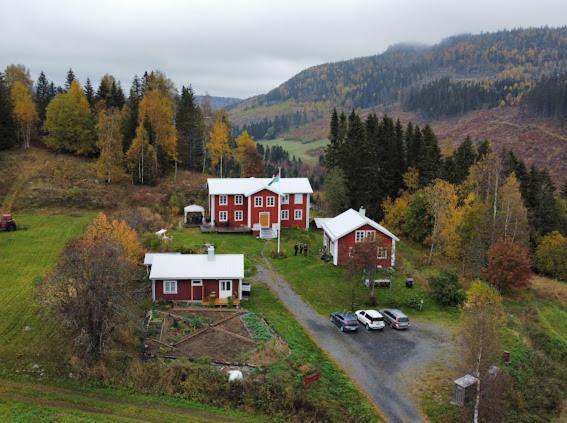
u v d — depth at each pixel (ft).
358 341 133.49
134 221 210.38
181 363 107.76
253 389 102.01
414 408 105.70
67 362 107.65
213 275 149.79
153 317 135.74
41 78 384.47
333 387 109.50
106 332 108.47
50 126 297.53
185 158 322.14
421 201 227.61
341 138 280.10
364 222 182.29
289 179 239.71
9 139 296.10
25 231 212.43
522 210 213.66
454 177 258.78
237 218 228.84
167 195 265.95
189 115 323.57
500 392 110.52
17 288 147.23
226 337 126.00
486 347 109.09
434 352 129.08
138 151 280.51
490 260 183.93
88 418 90.99
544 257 223.30
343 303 157.69
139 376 103.76
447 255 210.18
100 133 276.62
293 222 235.40
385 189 261.85
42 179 270.87
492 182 233.96
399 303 159.33
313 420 97.91
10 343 113.91
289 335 130.62
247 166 315.37
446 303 160.56
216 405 99.60
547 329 160.35
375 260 162.09
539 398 118.21
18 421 88.07
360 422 99.04
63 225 223.92
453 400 108.58
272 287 165.37
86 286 105.70
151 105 296.10
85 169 288.30
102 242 120.47
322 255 192.24
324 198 269.44
